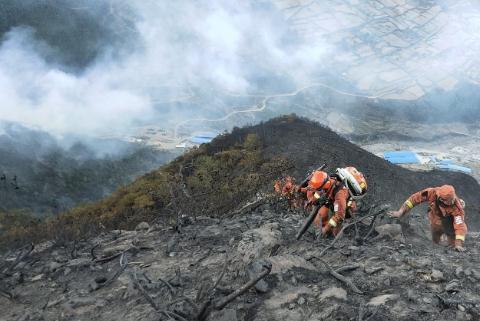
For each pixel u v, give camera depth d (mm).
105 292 4531
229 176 19484
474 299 3773
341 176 5551
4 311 4371
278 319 3660
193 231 6215
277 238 5102
